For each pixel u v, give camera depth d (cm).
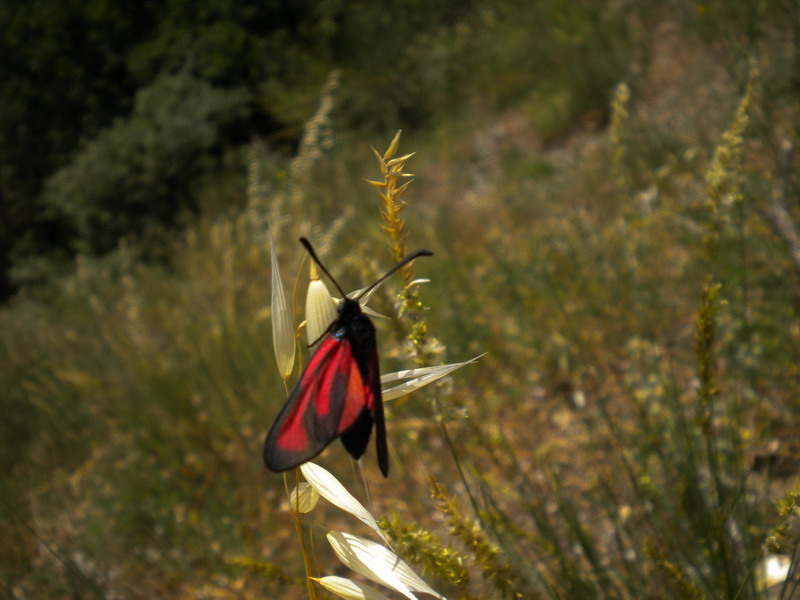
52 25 1230
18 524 434
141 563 393
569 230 544
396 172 153
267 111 1118
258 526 389
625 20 903
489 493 255
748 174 411
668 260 460
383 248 561
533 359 423
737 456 254
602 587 214
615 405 370
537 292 474
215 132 1079
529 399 407
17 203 1234
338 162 864
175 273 912
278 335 145
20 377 639
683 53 784
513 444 362
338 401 136
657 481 284
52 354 684
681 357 385
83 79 1248
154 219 1069
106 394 529
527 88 978
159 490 430
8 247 1248
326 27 1171
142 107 1142
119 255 1030
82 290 969
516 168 824
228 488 417
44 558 418
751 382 329
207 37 1166
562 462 340
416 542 144
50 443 519
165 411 468
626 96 337
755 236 396
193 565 382
